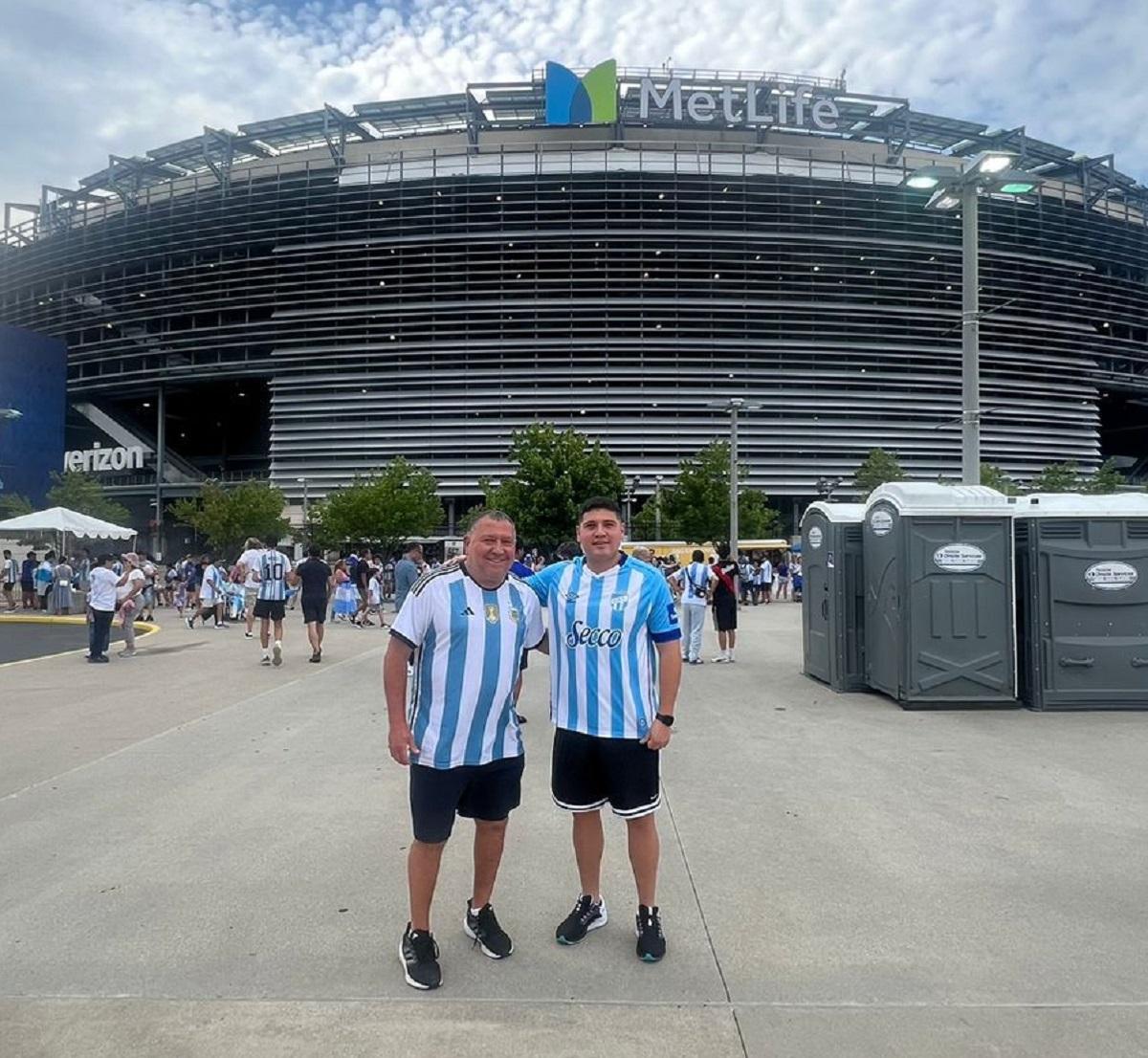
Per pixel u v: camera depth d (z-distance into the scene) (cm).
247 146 7244
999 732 767
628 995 304
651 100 6688
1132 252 7200
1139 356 7138
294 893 397
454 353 6294
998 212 6594
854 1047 271
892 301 6397
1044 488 4988
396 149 6825
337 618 2205
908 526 882
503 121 6906
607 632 347
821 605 1069
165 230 6938
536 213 6253
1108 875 420
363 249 6456
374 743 718
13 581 2588
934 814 521
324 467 6397
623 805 343
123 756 671
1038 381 6688
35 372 5953
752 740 734
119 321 7131
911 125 6944
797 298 6303
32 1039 272
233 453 8394
